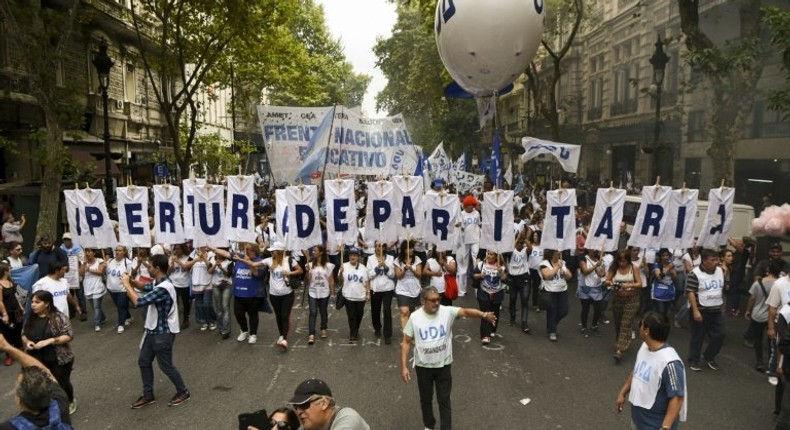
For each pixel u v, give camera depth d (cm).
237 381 781
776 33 962
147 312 693
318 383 359
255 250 949
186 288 1062
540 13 870
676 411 438
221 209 1023
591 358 888
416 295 959
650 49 2723
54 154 1330
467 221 1245
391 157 1432
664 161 2662
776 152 1936
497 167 1396
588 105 3509
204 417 663
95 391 745
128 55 2652
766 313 814
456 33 880
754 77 1281
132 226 1033
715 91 1355
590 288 1014
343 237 1012
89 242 1033
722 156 1339
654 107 2684
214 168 2773
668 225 1006
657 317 457
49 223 1334
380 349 936
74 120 1387
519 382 779
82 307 1129
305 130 1485
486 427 636
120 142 2728
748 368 845
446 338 598
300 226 1001
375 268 968
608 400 715
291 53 2673
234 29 2003
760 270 923
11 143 1670
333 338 999
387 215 1026
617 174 3244
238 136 4703
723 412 681
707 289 823
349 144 1418
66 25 1355
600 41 3303
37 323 634
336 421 348
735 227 1326
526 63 920
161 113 3250
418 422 651
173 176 3145
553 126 2189
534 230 1350
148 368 698
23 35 1302
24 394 380
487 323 958
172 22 2041
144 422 650
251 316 960
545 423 646
